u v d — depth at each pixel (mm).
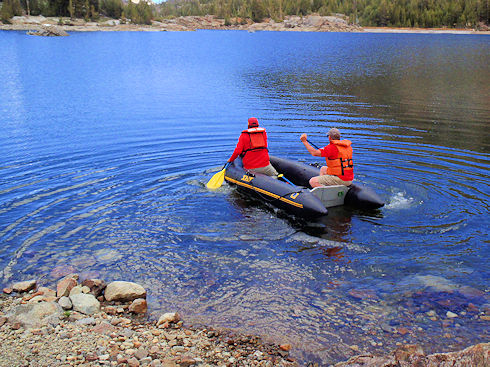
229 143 11133
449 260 5684
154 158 9898
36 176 8656
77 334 4266
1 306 4766
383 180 8422
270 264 5672
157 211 7211
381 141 11211
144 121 13602
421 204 7410
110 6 133375
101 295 5047
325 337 4262
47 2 119188
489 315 4539
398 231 6531
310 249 6066
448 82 22953
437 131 12305
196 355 3979
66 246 6066
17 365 3758
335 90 20266
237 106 16109
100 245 6113
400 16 136000
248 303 4844
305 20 142750
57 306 4711
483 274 5336
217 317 4605
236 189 8352
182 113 14820
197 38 83312
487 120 13750
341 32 124062
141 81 23109
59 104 16375
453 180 8438
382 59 38156
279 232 6594
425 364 3447
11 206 7234
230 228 6711
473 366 3316
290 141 11328
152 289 5133
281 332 4348
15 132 12164
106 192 7906
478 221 6738
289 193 7332
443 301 4801
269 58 39094
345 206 7602
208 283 5242
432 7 134000
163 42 66312
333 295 4973
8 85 20906
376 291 5027
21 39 64375
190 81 23375
